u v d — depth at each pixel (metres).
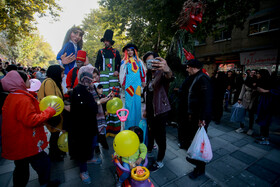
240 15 6.21
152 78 2.40
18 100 1.55
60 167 2.50
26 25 10.59
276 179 2.27
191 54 3.91
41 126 1.78
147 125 2.62
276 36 9.19
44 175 1.85
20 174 1.70
